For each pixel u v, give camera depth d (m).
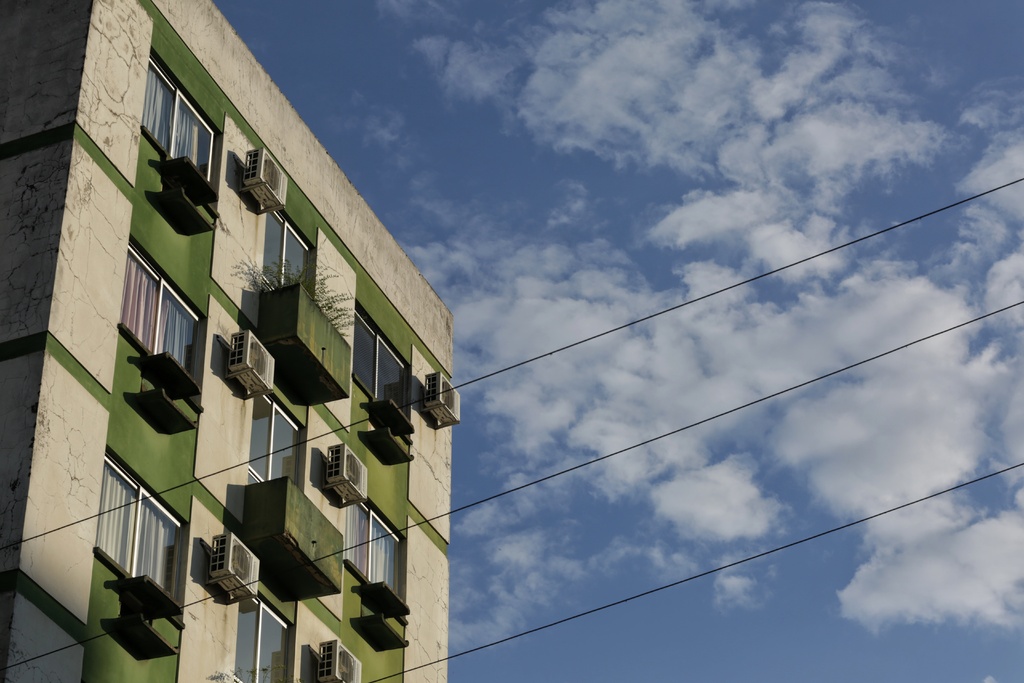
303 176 31.17
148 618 23.14
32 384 22.19
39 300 22.91
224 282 27.52
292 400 28.72
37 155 24.36
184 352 26.14
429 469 32.91
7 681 20.16
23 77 25.31
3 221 23.80
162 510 24.50
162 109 27.33
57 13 25.86
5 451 21.73
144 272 25.58
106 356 23.72
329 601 28.23
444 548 32.78
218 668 24.58
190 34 28.55
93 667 21.89
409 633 30.41
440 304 35.69
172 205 26.19
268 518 26.14
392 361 32.97
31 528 21.25
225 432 26.38
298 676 26.64
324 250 31.03
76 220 23.86
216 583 24.81
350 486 28.89
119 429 23.77
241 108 29.59
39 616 21.03
